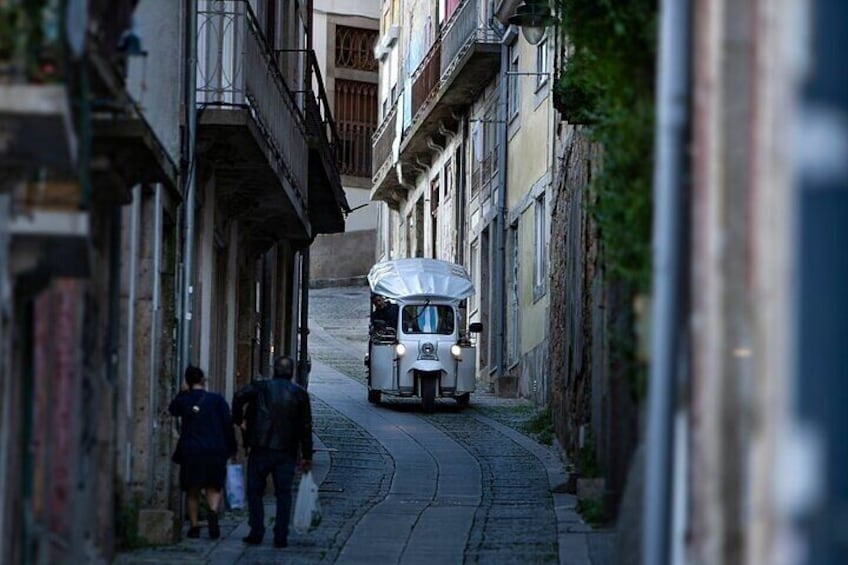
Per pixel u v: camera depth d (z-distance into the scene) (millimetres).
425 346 61188
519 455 46875
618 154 21000
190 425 29781
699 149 17438
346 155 115312
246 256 43031
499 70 69750
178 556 27047
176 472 31484
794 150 13969
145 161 22688
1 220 16766
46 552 19422
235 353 41281
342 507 36281
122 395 27391
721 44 16578
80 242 17281
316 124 45188
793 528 13656
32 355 18969
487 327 72438
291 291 53094
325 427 54531
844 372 13789
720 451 16359
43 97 15703
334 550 29609
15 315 18203
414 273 63000
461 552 29312
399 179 89312
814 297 13867
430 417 58594
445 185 82000
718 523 16297
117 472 27156
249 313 43219
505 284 68500
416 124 81562
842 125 13836
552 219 53281
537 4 38938
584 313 37281
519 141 66000
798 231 13906
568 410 43719
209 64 33188
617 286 24312
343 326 96500
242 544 29734
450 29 74188
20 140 16172
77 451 21406
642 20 20797
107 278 24812
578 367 39125
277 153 36906
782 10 14398
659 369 16172
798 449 13758
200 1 33156
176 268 31484
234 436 30125
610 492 26797
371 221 115312
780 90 14414
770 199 14766
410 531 32219
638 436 20688
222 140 33719
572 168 41844
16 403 18250
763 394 14844
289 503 29969
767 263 14844
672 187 16250
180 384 31406
